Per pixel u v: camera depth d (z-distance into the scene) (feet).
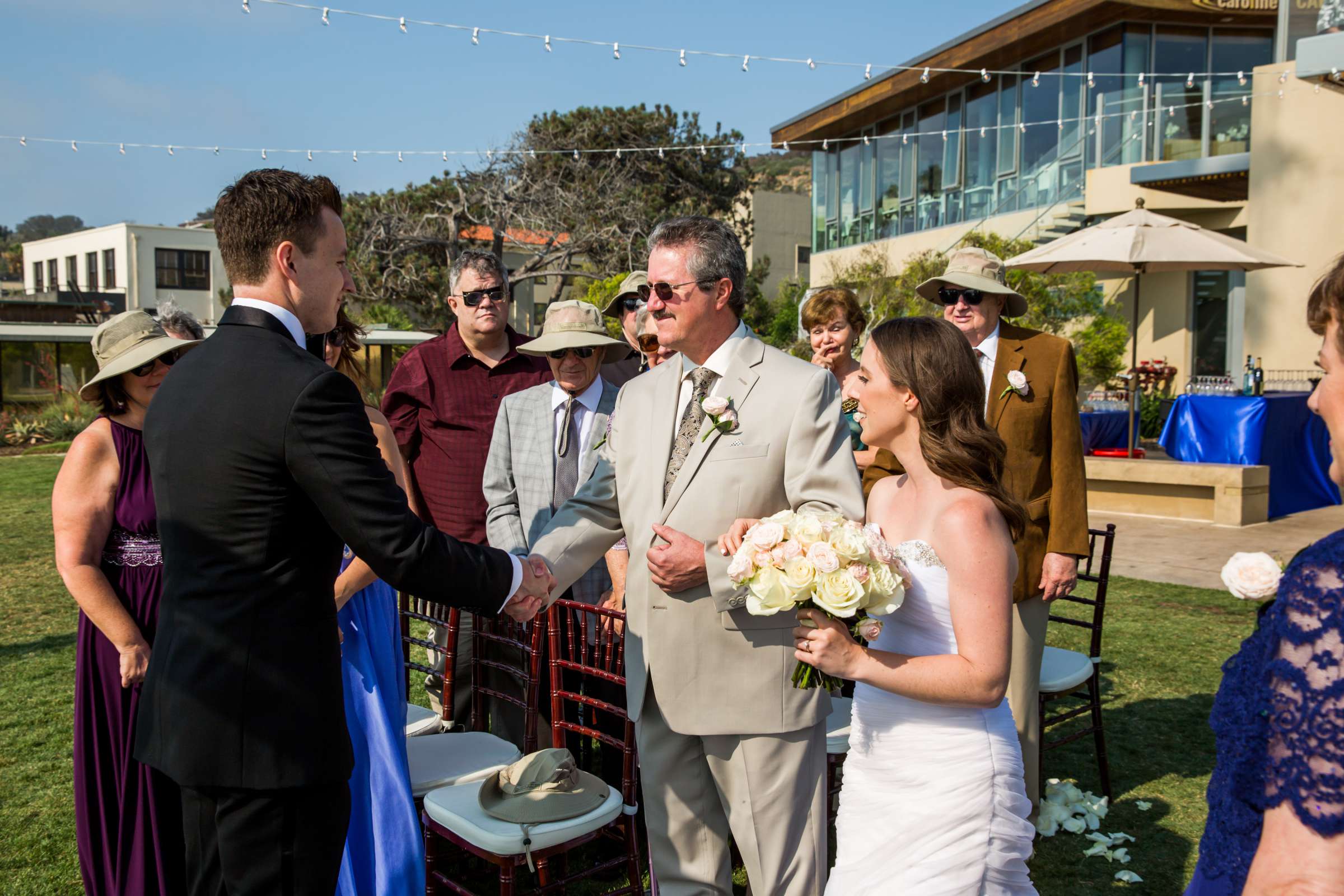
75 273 151.12
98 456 9.13
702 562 7.77
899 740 6.75
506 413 12.89
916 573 6.71
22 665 18.69
